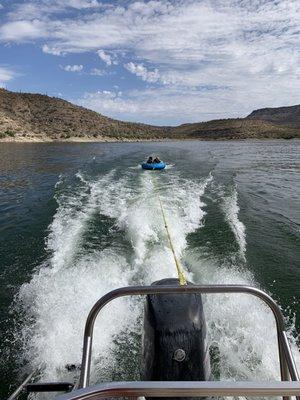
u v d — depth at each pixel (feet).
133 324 21.33
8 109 490.08
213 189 62.23
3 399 17.24
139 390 5.04
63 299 23.70
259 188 69.82
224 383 5.06
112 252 31.04
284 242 37.63
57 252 32.09
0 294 26.17
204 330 8.94
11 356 19.67
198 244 34.37
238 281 27.25
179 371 8.61
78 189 61.98
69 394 5.02
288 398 6.56
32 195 62.85
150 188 59.93
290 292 27.27
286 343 7.10
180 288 7.16
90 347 7.27
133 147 226.58
